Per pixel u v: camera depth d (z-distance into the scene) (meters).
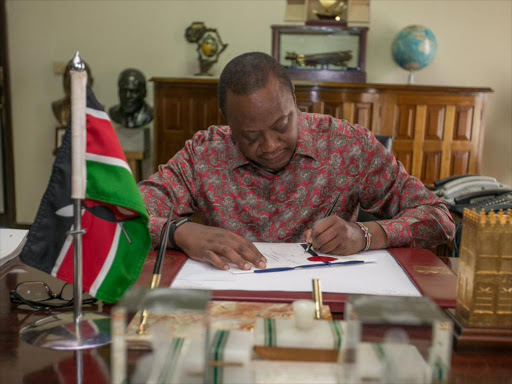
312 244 1.15
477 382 0.66
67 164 0.84
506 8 3.93
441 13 3.95
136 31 4.09
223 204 1.44
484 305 0.74
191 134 3.41
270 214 1.44
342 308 0.84
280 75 1.19
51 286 1.02
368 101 3.32
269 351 0.55
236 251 1.06
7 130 4.20
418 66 3.58
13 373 0.67
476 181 2.35
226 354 0.54
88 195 0.82
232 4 4.02
